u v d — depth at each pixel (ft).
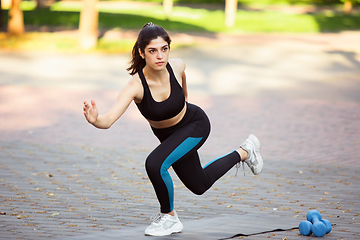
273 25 118.32
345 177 22.08
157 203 18.25
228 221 15.83
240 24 118.83
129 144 29.14
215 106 41.06
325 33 108.17
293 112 38.83
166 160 13.71
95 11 78.69
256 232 14.43
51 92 46.88
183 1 187.42
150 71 13.39
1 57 69.31
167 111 13.64
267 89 49.85
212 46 82.64
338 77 57.67
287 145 28.63
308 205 17.84
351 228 14.92
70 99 43.55
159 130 14.26
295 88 50.52
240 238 14.05
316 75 58.90
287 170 23.39
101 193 19.53
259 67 64.49
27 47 78.43
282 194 19.43
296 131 32.40
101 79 55.01
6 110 38.68
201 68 62.75
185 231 14.73
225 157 15.17
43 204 17.83
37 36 89.04
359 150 27.40
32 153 26.37
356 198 18.76
